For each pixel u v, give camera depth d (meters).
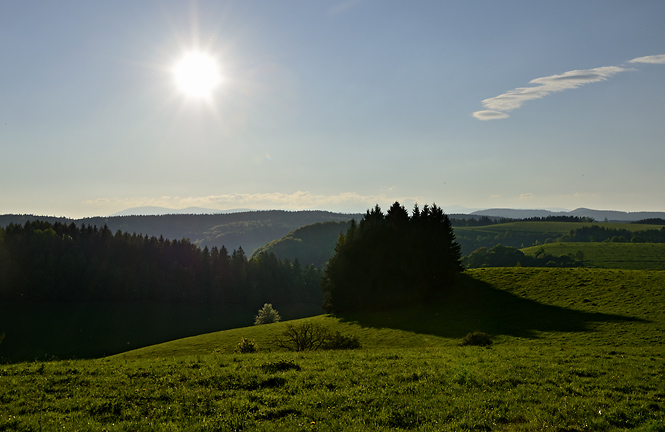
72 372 18.28
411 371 18.56
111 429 11.65
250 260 183.88
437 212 94.56
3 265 128.75
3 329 109.00
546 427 12.32
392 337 56.69
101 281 139.50
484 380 17.08
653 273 68.81
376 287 85.31
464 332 53.94
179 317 136.88
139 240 167.50
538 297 66.06
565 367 19.81
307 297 174.75
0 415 12.58
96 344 106.44
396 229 91.44
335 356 23.25
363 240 88.56
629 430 12.31
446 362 20.97
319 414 13.06
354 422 12.40
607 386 16.59
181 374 17.59
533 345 40.06
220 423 12.18
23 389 15.26
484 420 12.70
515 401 14.53
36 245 138.88
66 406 13.65
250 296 162.62
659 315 46.97
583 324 48.09
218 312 147.75
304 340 39.62
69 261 137.12
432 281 80.88
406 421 12.61
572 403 14.29
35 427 11.71
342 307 88.31
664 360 22.56
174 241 171.12
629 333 41.72
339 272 89.88
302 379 17.05
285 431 11.63
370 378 17.30
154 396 14.70
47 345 102.50
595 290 63.47
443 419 12.88
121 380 16.72
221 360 21.58
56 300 132.12
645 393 15.95
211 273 162.88
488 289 77.19
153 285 150.38
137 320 128.25
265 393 15.12
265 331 66.94
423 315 69.44
